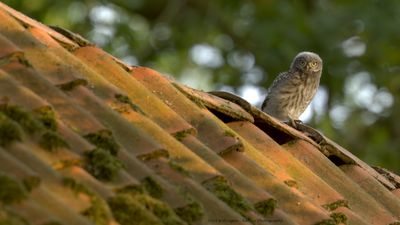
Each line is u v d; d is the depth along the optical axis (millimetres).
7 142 8609
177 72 37906
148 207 8875
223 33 38125
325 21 35562
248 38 36906
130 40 37281
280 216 10047
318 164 12109
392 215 12086
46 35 11031
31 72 9867
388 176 13672
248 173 10656
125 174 9055
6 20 10625
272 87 20625
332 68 35562
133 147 9703
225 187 9906
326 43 35469
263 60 35594
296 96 20469
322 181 11477
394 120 36156
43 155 8758
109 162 9039
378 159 35031
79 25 36344
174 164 9742
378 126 36156
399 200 12398
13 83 9438
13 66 9859
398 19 35469
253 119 12141
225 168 10320
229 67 37375
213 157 10422
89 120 9539
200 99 11719
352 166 12719
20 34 10508
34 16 35031
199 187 9602
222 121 11875
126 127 9875
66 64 10359
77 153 9000
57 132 9125
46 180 8438
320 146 12656
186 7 38344
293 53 35312
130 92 10906
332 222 10438
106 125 9797
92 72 10648
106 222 8391
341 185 11922
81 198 8430
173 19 38031
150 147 9742
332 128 35656
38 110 9227
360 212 11633
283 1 36344
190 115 11148
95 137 9391
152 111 10750
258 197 10094
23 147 8648
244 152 10992
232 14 37812
